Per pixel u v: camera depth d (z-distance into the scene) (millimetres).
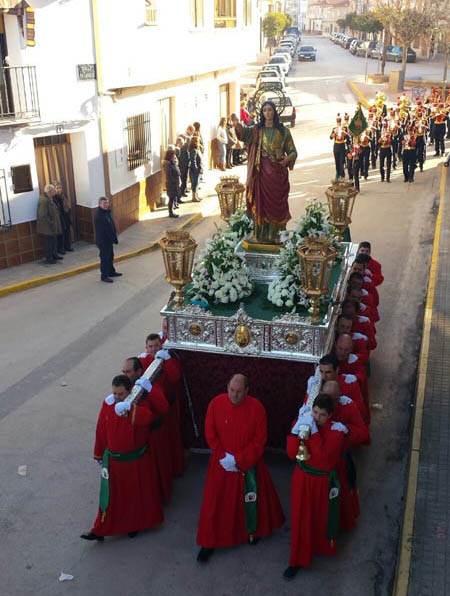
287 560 5797
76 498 6668
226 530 5805
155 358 6590
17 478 6969
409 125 21469
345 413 5668
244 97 28375
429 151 24281
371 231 15094
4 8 11227
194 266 7309
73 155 14062
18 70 12359
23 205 13000
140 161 16312
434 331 9547
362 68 51406
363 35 75875
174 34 16891
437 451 6789
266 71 37469
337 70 50500
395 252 13641
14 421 8031
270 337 6375
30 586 5566
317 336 6230
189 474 7012
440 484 6281
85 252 14070
